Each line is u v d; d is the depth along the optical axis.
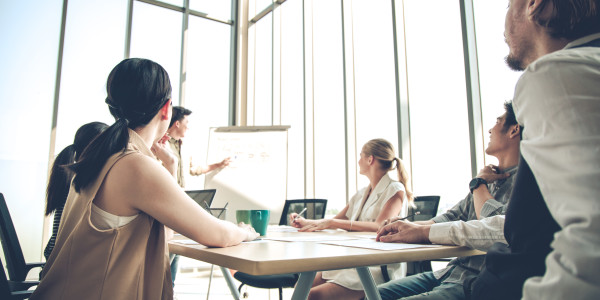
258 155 4.09
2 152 3.87
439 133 2.99
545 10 0.66
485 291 0.67
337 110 3.96
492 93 2.64
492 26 2.65
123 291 0.77
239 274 2.09
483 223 0.94
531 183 0.60
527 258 0.60
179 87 5.03
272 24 5.02
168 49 5.02
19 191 3.91
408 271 1.99
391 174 2.13
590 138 0.44
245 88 5.50
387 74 3.43
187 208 0.85
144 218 0.83
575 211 0.43
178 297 3.50
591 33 0.62
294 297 0.94
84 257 0.77
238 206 3.92
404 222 1.12
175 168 1.58
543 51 0.70
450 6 2.96
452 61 2.92
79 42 4.39
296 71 4.60
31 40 4.12
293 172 4.45
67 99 4.25
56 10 4.29
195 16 5.29
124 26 4.71
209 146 4.24
